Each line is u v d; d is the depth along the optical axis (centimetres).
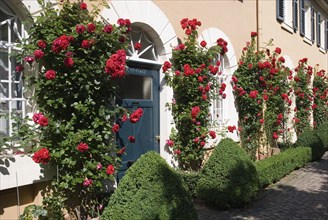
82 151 404
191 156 630
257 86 873
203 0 735
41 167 411
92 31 421
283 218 511
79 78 412
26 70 417
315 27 1602
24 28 417
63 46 390
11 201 396
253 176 555
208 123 675
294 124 1218
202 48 657
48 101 403
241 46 884
